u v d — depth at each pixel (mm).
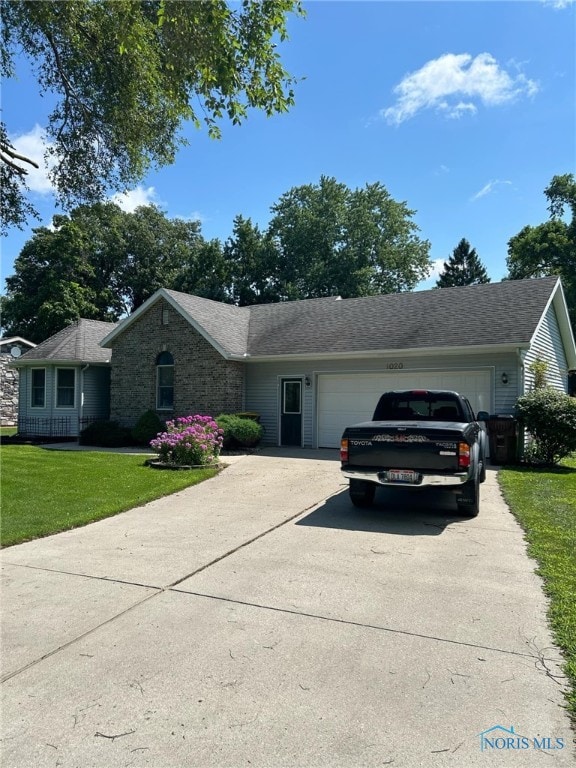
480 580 4809
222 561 5488
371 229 43219
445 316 15242
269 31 7184
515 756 2473
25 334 36938
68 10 9211
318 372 15977
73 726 2762
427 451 6953
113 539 6402
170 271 45188
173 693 3043
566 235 36531
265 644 3621
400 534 6453
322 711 2842
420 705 2883
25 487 9445
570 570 4984
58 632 3863
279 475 11055
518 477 10391
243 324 19547
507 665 3305
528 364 13664
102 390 21406
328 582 4805
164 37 8125
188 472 11180
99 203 12594
